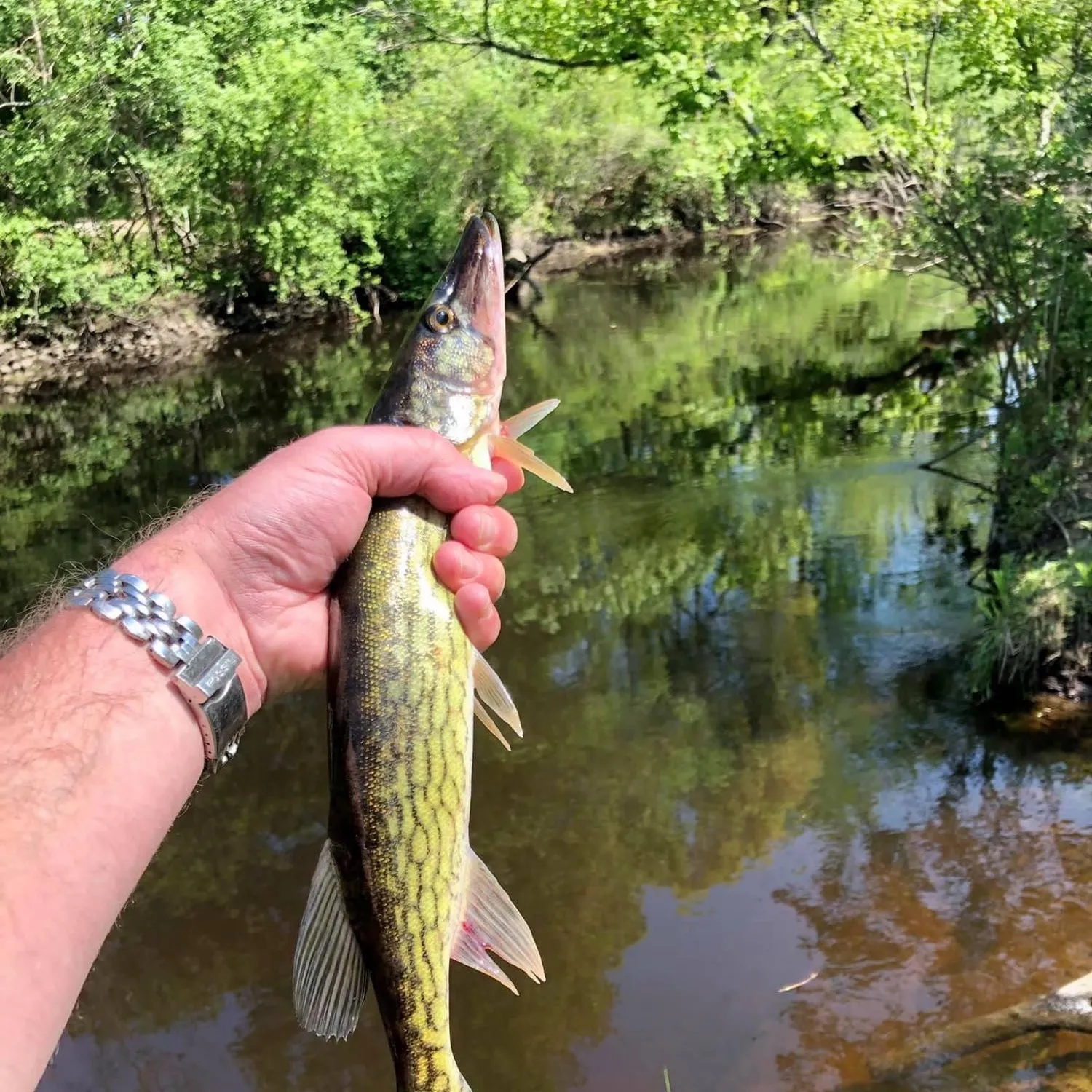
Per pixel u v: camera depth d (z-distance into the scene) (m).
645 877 1.09
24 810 0.30
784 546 1.80
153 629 0.36
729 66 2.79
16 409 3.45
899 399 2.53
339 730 0.43
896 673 1.39
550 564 1.85
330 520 0.44
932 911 0.98
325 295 4.60
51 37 4.55
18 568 2.04
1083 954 0.90
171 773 0.34
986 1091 0.78
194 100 4.22
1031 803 1.11
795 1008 0.89
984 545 1.69
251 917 1.10
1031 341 1.52
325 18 4.57
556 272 5.55
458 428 0.49
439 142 4.93
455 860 0.43
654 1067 0.85
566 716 1.40
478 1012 0.94
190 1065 0.92
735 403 2.68
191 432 3.02
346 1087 0.88
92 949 0.30
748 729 1.32
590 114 5.70
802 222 6.22
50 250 3.87
